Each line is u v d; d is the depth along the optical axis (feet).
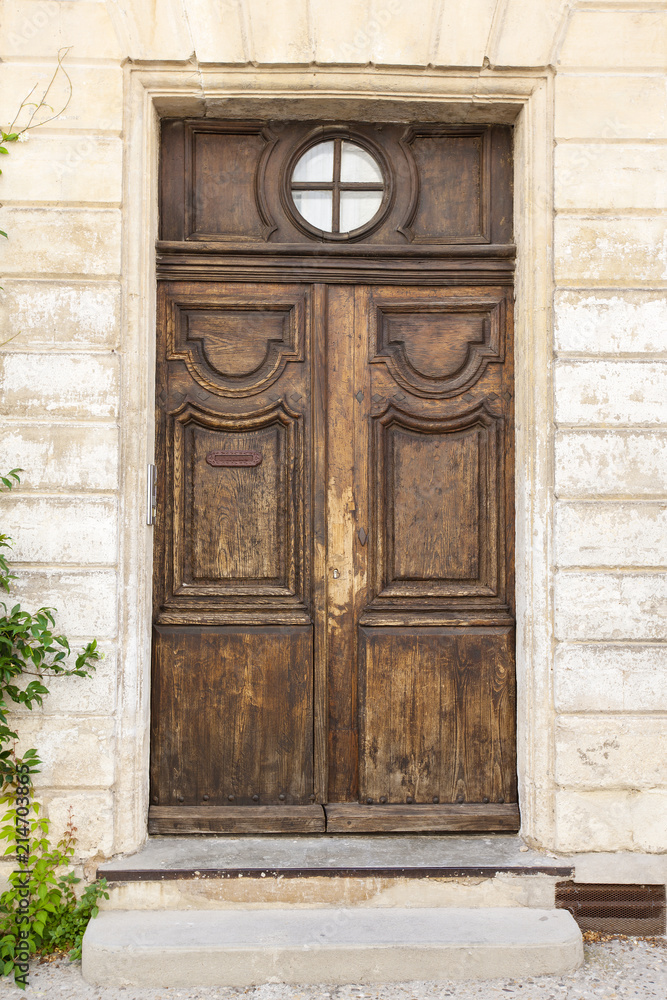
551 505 10.02
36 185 9.74
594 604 9.85
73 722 9.58
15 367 9.70
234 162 10.71
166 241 10.43
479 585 10.71
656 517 9.90
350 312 10.67
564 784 9.77
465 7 9.88
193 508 10.58
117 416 9.75
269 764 10.45
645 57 9.96
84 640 9.62
